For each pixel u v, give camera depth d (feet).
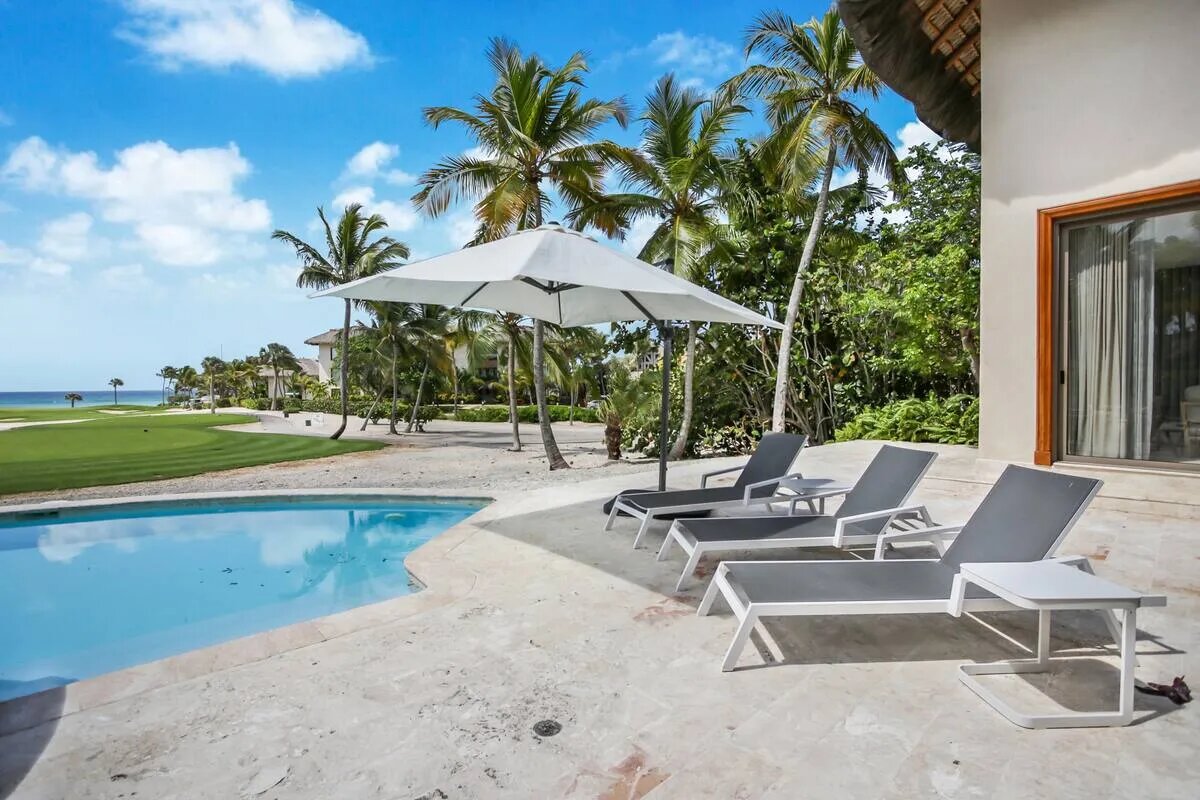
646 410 62.13
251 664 10.62
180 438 78.18
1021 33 21.83
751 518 15.83
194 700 9.39
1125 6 19.80
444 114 47.80
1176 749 7.83
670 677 10.00
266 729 8.57
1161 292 19.84
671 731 8.42
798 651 10.94
